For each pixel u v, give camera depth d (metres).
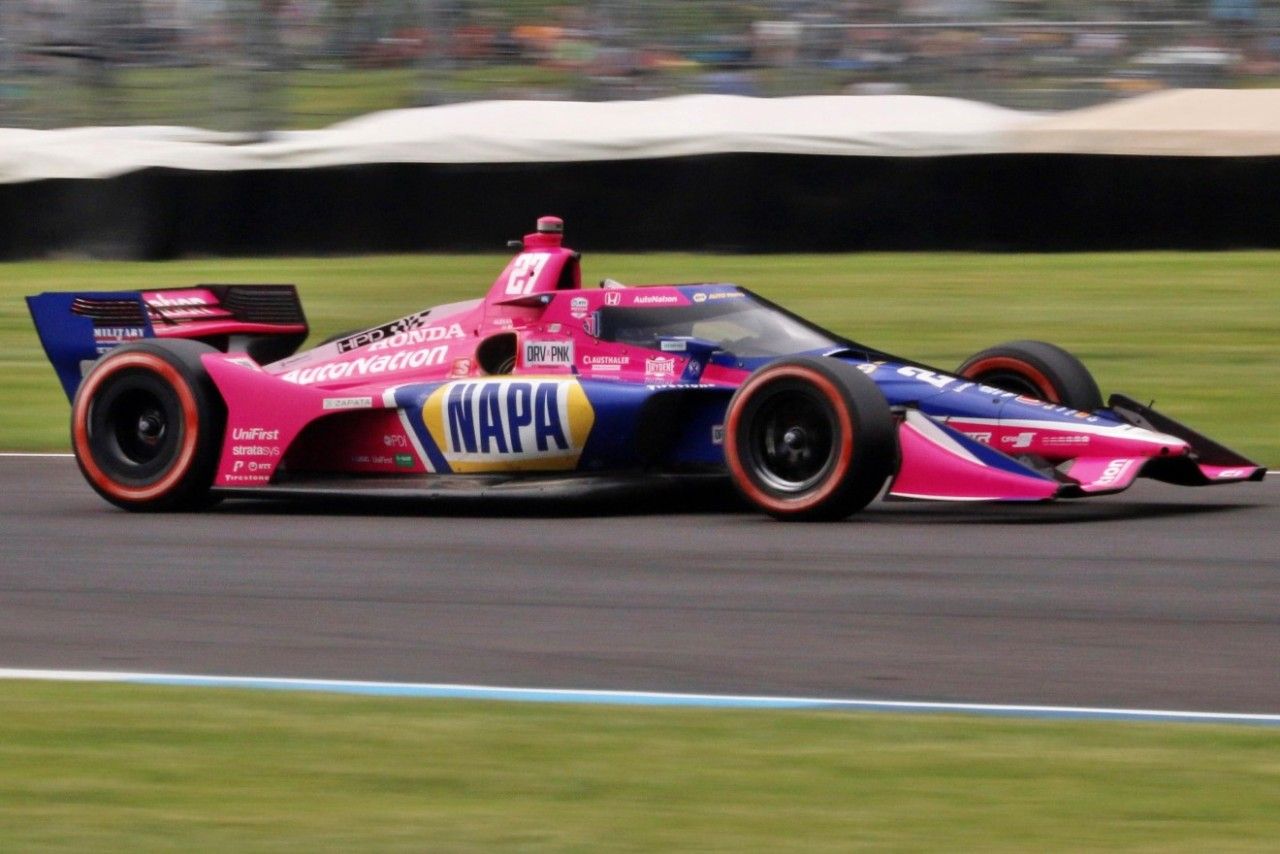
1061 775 13.67
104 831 12.70
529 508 27.67
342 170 56.28
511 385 26.92
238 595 20.95
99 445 28.22
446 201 56.03
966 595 20.12
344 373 28.86
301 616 19.77
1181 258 53.00
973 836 12.35
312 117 61.72
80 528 26.25
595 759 14.29
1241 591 20.17
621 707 15.80
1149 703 15.75
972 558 22.20
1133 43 57.88
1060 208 53.72
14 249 57.56
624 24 61.22
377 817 12.95
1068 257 53.44
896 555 22.47
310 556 23.45
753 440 24.95
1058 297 48.84
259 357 32.41
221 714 15.73
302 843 12.38
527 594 20.66
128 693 16.48
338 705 15.98
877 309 47.75
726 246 54.84
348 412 27.36
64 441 37.38
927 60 59.16
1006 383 27.59
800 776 13.78
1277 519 25.09
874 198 54.28
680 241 55.22
